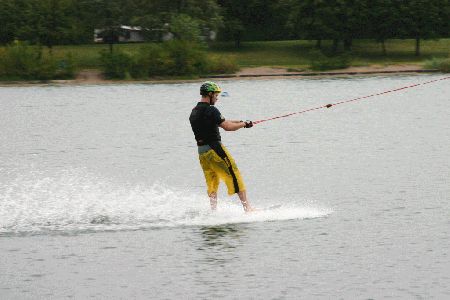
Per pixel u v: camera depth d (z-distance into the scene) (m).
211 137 34.06
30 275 26.17
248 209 34.34
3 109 100.12
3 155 56.06
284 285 24.75
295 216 33.59
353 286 24.55
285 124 73.19
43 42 190.00
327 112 85.44
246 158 51.47
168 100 111.25
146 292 24.41
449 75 157.50
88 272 26.41
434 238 29.67
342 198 37.38
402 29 198.00
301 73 173.12
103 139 65.06
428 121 72.81
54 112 94.19
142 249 28.89
